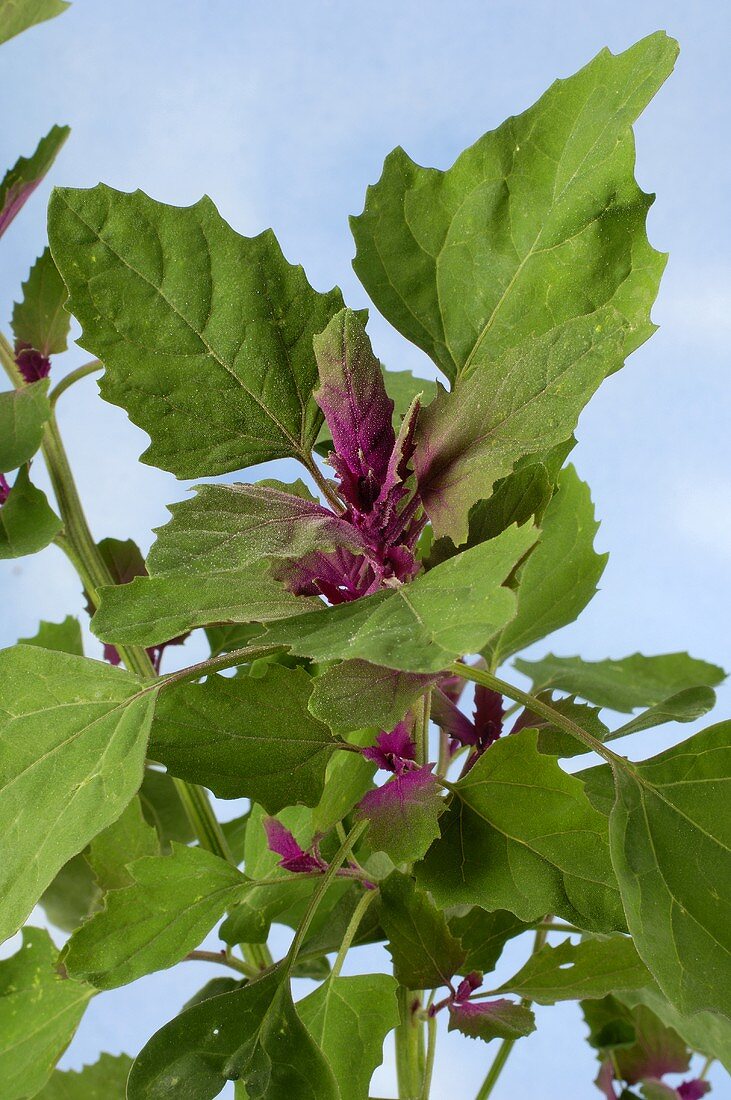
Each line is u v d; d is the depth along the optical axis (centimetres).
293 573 59
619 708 72
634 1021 75
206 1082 56
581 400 55
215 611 57
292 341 60
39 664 59
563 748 62
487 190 63
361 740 62
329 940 65
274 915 65
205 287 60
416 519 60
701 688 65
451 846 58
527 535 52
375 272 64
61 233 58
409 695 54
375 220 64
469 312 63
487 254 63
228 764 59
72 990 65
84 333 59
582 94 62
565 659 81
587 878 57
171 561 55
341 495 59
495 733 63
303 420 61
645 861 56
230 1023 57
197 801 70
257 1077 56
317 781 60
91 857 65
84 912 75
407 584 55
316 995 61
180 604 57
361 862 66
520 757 58
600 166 62
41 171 73
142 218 59
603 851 57
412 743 60
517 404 56
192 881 60
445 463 57
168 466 60
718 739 57
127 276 59
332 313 61
